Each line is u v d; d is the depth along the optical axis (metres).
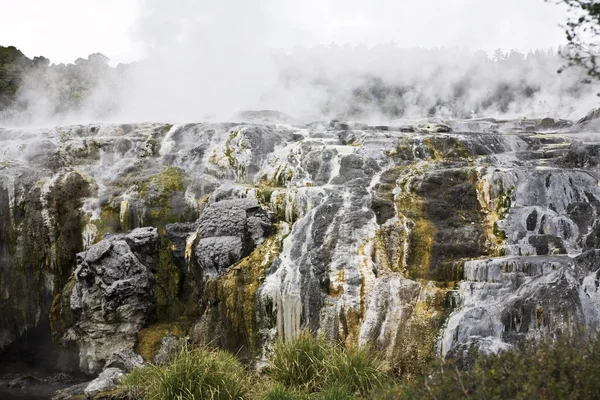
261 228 11.87
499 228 10.87
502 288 9.23
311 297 10.45
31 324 13.29
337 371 8.75
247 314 10.67
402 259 10.73
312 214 11.70
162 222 13.10
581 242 10.27
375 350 9.50
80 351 12.05
